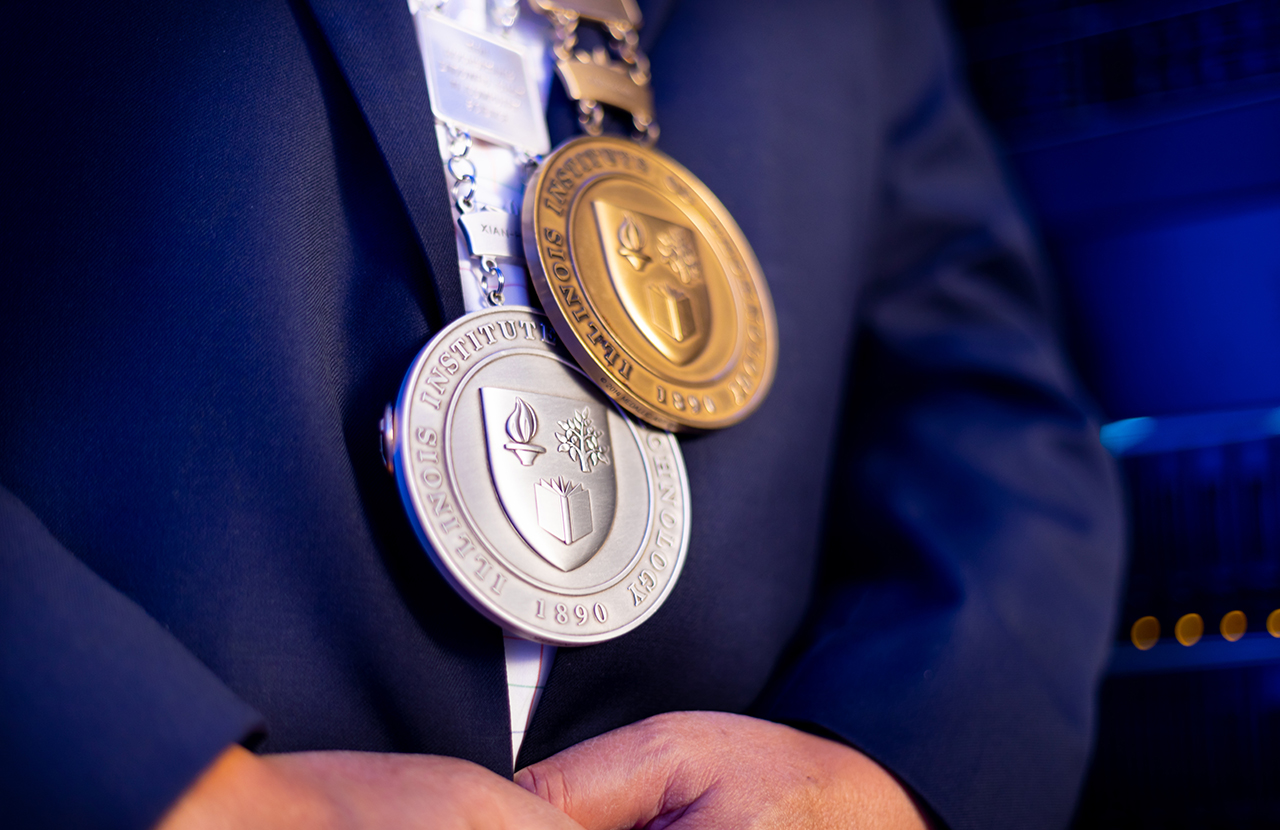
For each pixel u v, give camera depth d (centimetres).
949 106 120
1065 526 97
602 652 62
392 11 63
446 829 45
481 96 69
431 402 56
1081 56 159
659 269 71
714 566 70
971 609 85
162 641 45
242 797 42
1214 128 152
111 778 39
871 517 101
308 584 53
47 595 43
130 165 55
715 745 64
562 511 59
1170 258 157
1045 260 165
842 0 101
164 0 60
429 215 60
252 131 57
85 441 51
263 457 53
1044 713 82
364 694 54
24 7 58
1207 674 153
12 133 55
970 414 104
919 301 111
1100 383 163
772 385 79
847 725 75
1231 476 154
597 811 58
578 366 66
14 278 53
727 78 87
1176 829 153
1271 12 146
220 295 54
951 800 73
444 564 54
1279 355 150
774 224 85
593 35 81
